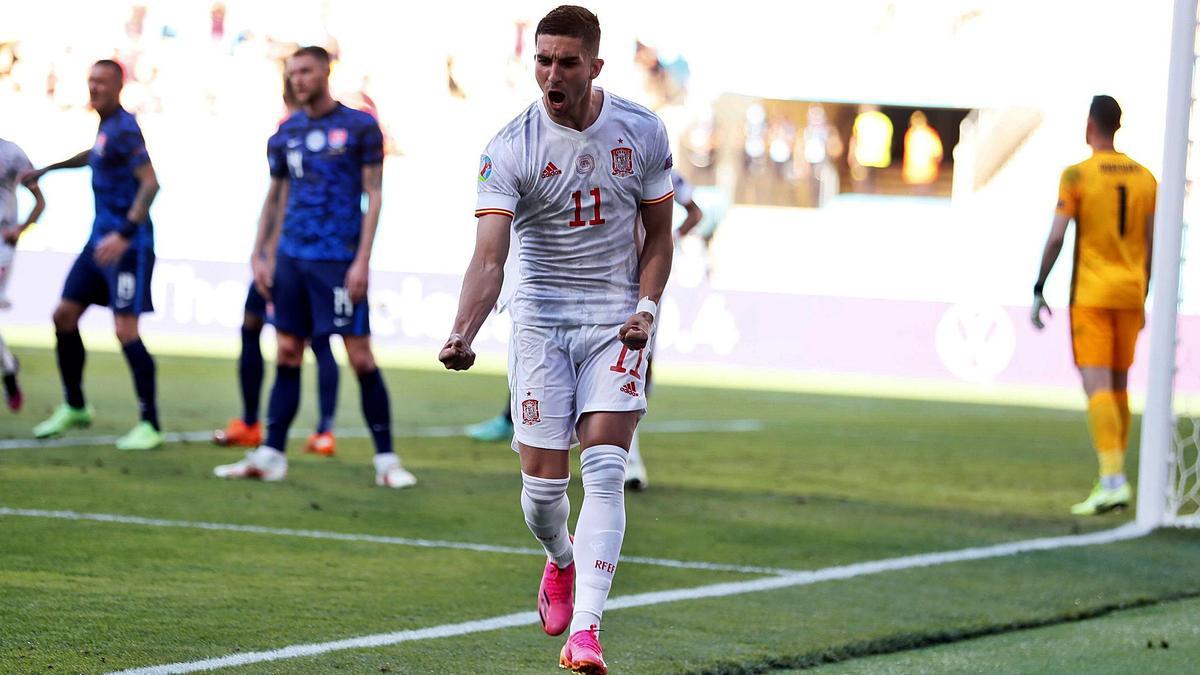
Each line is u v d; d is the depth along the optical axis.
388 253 93.69
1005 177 97.62
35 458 30.45
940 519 28.52
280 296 28.92
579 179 15.12
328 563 21.11
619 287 15.64
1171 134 27.94
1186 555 25.30
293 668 15.16
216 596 18.45
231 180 94.75
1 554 20.28
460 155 95.62
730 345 84.06
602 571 14.92
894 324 81.94
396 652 16.11
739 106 98.44
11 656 15.01
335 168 28.41
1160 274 28.28
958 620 19.20
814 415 52.75
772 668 16.48
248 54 96.56
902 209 97.81
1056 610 20.22
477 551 22.73
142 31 96.88
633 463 30.70
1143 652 17.92
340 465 32.53
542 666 15.89
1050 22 97.31
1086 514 30.28
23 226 35.28
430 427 42.66
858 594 20.72
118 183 32.47
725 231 96.56
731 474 34.56
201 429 38.22
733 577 21.64
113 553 20.84
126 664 14.95
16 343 66.56
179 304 83.31
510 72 96.94
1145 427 28.50
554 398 15.48
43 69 96.75
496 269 14.90
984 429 50.31
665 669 15.89
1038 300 31.53
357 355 29.12
